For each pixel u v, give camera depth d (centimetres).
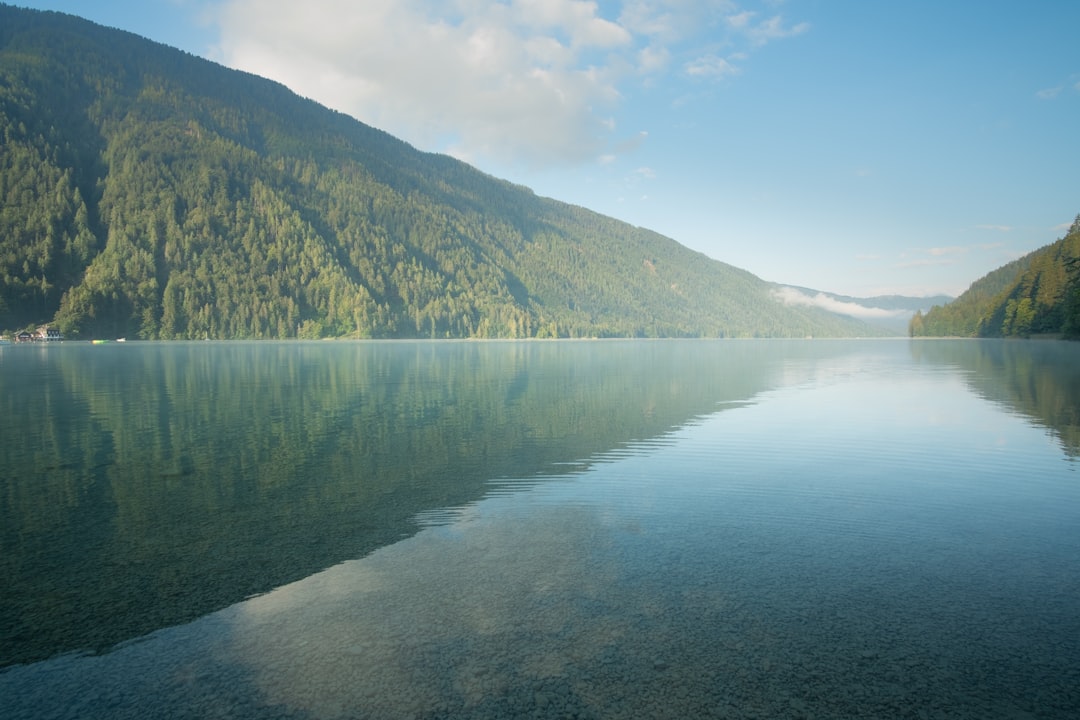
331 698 501
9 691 518
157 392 3019
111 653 578
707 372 4716
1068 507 1056
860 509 1044
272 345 12875
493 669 540
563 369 5069
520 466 1384
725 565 786
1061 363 5269
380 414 2248
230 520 994
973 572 764
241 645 588
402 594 699
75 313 14738
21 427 1958
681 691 507
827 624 626
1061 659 561
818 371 4803
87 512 1041
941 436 1759
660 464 1400
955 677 532
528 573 759
